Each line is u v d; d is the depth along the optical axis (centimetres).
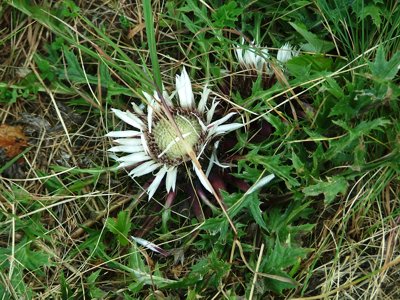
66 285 26
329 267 27
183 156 26
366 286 27
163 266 27
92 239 27
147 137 26
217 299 27
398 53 25
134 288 26
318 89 27
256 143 27
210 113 26
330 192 25
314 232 27
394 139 26
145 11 25
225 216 26
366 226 27
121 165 26
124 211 27
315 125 27
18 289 27
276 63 27
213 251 26
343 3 27
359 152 25
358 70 27
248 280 26
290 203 27
